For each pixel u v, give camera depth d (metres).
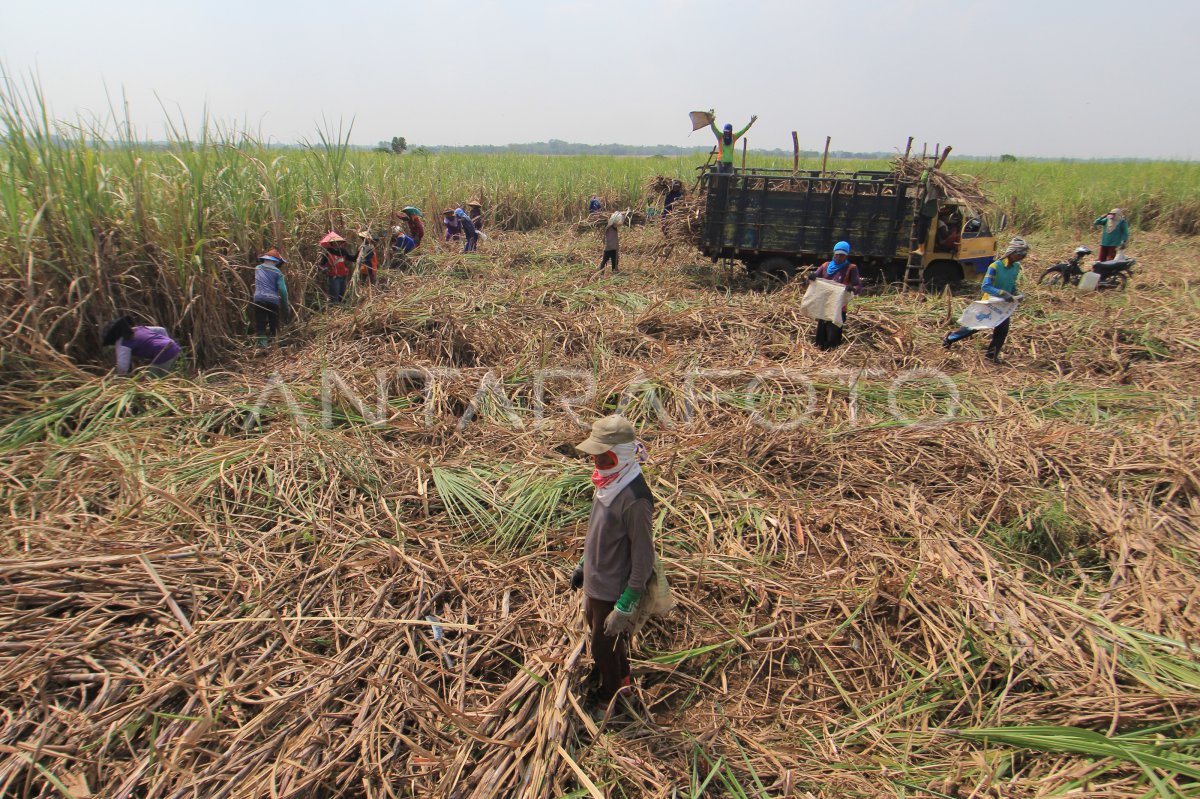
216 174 8.61
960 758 3.06
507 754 2.92
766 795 2.92
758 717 3.38
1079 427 6.03
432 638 3.61
